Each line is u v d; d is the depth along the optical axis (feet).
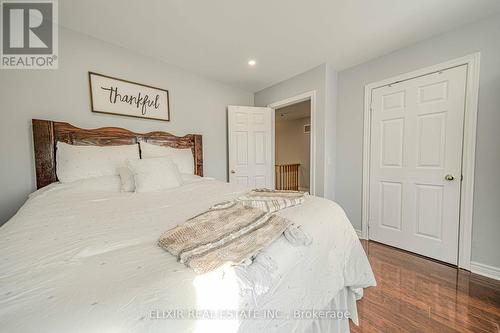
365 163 8.14
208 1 4.97
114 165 5.99
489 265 5.61
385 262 6.43
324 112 8.30
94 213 3.54
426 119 6.60
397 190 7.38
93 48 6.43
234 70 8.85
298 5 5.11
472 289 5.06
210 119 9.82
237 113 10.30
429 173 6.61
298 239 2.74
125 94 7.11
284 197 4.35
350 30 6.10
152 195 4.98
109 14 5.40
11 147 5.24
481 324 3.99
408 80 6.94
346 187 8.84
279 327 2.43
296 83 9.36
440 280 5.44
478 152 5.71
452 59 6.03
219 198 4.67
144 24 5.82
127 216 3.41
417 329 3.91
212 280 1.86
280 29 6.07
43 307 1.40
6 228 2.88
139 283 1.69
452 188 6.17
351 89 8.49
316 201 4.35
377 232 7.97
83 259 2.06
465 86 5.85
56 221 3.14
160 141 7.88
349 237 4.15
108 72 6.75
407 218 7.15
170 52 7.38
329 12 5.35
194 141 8.93
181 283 1.75
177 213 3.59
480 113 5.64
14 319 1.30
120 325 1.34
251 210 3.35
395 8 5.20
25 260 2.02
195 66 8.48
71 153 5.54
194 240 2.41
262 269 2.18
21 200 5.37
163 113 8.13
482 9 5.19
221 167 10.35
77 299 1.47
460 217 6.04
